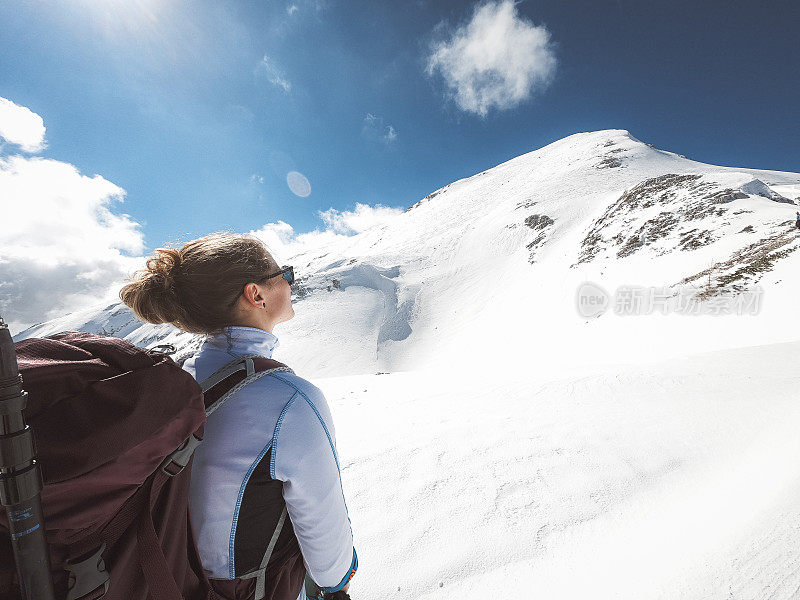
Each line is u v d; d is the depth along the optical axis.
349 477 3.86
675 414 5.33
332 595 1.09
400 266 85.12
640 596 1.95
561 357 31.19
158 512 0.78
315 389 1.03
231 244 1.03
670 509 3.11
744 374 7.21
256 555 0.92
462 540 2.83
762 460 3.68
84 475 0.60
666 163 103.31
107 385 0.65
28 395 0.59
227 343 1.00
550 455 4.18
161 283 1.01
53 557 0.64
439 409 6.59
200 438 0.79
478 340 50.84
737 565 1.94
